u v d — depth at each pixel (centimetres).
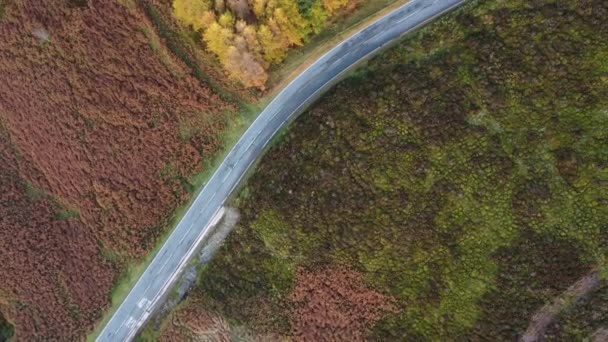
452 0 4506
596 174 3972
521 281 4153
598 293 3966
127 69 5144
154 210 5312
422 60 4506
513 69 4144
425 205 4388
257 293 4994
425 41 4484
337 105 4697
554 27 4034
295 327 4866
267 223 4906
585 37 3953
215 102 5075
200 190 5238
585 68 3969
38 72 5347
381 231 4506
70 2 5159
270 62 4734
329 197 4638
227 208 5194
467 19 4325
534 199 4109
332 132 4653
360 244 4575
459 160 4291
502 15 4191
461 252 4331
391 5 4584
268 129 5069
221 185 5197
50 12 5191
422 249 4425
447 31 4412
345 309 4703
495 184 4216
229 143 5147
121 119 5250
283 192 4822
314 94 4941
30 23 5241
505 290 4197
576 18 3962
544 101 4088
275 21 4334
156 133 5219
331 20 4625
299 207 4738
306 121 4856
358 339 4647
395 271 4531
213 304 5144
